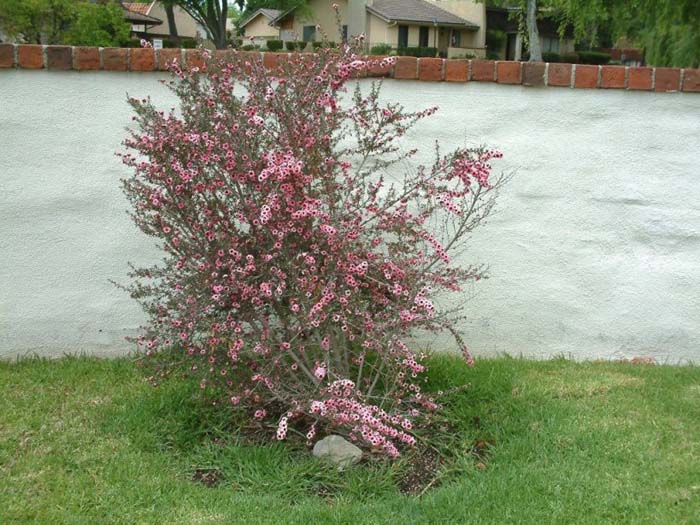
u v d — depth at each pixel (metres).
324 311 4.12
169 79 5.46
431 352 5.80
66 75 5.43
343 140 5.53
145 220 4.95
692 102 5.58
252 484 3.95
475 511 3.67
